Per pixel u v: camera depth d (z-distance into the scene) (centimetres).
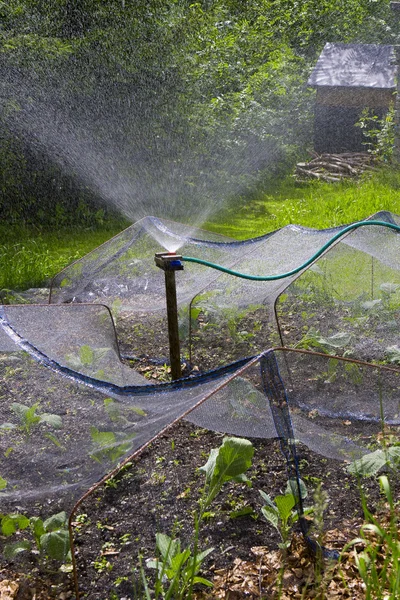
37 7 1102
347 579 282
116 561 301
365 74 1770
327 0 2356
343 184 1379
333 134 1758
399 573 233
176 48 1346
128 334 572
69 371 331
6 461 337
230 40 1738
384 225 487
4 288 704
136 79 1194
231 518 325
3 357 402
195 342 554
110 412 338
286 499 302
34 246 875
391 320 549
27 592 286
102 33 1152
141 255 651
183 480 351
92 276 657
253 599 278
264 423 340
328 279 592
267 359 310
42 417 345
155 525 321
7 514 314
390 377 400
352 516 318
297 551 302
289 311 594
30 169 1056
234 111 1491
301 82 1877
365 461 324
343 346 507
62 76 1102
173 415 309
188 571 269
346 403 379
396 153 1545
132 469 361
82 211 1066
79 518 326
